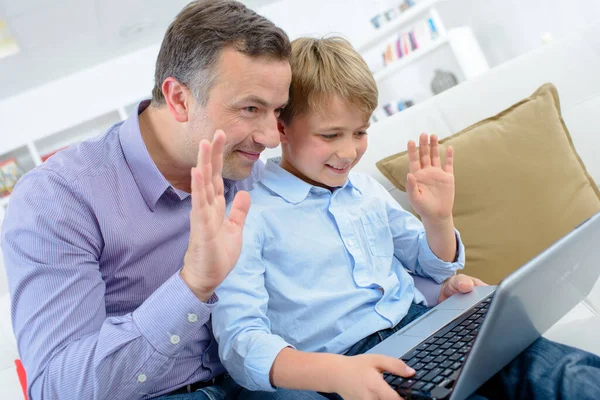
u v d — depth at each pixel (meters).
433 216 1.28
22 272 1.05
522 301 0.82
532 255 1.54
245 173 1.17
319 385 0.93
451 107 1.81
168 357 0.98
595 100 1.83
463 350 0.92
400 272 1.36
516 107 1.71
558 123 1.68
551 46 1.88
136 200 1.17
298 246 1.24
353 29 6.01
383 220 1.37
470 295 1.25
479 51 4.36
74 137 6.00
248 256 1.16
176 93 1.15
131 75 5.96
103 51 5.63
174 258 1.20
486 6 4.66
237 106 1.10
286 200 1.28
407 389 0.84
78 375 0.96
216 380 1.17
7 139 5.80
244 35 1.08
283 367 0.98
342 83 1.18
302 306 1.20
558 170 1.61
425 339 1.04
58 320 1.02
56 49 5.21
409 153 1.29
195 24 1.11
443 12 5.20
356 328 1.21
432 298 1.38
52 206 1.10
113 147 1.21
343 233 1.28
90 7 4.69
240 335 1.05
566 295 1.00
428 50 4.41
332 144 1.22
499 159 1.60
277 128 1.17
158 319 0.96
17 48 4.82
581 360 0.91
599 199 1.66
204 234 0.88
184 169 1.24
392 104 4.95
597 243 0.98
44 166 1.16
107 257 1.15
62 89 5.86
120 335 0.96
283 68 1.11
